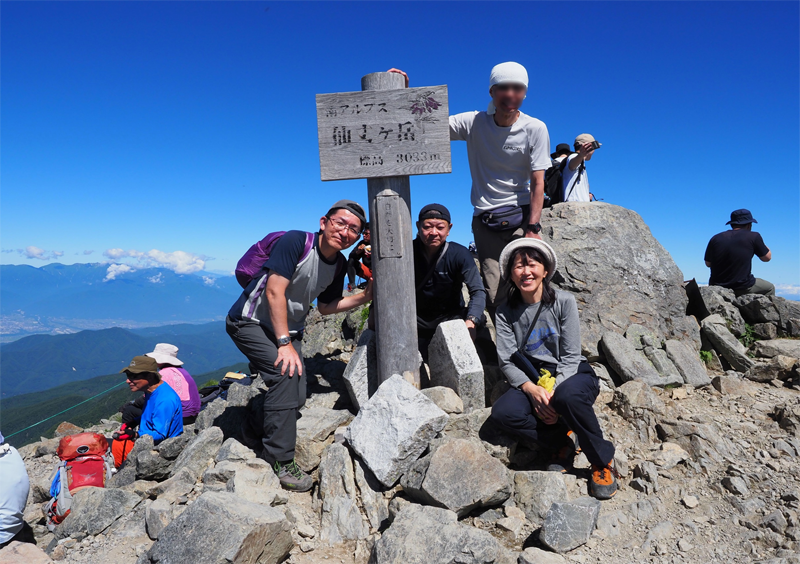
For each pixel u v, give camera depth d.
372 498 3.57
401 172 4.21
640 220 6.43
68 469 4.39
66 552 3.51
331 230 3.83
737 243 6.97
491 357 5.36
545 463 3.97
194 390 6.84
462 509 3.26
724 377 5.19
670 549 2.97
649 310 5.85
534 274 3.76
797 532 2.93
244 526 2.80
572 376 3.59
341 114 4.21
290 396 3.88
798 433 4.06
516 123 4.86
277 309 3.75
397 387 3.89
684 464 3.77
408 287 4.36
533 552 2.87
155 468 4.54
